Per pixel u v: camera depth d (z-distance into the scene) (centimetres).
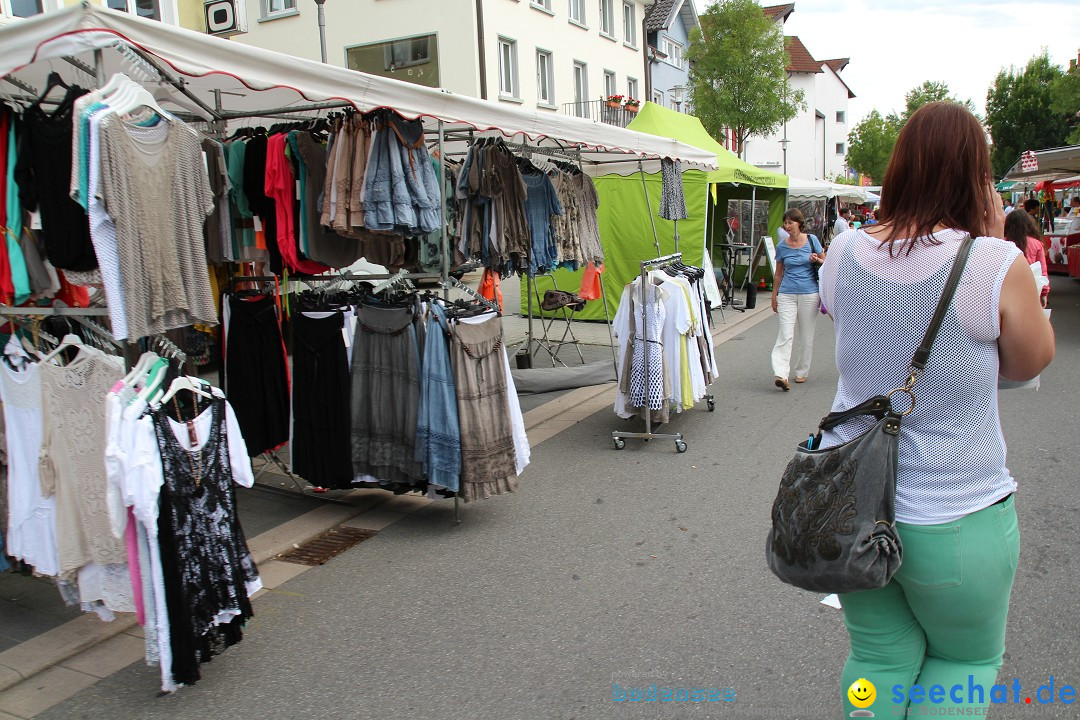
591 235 767
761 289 1677
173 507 301
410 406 467
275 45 1980
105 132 292
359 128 460
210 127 536
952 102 185
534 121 593
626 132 718
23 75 418
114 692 315
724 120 2416
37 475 344
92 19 318
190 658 306
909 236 181
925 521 178
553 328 1223
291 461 502
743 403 766
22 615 377
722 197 1631
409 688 309
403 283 509
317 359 482
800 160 4512
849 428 192
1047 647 311
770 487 523
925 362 177
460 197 571
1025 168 1461
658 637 337
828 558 182
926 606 185
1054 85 2986
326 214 465
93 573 339
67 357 388
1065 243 1552
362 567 429
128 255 303
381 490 558
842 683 203
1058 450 563
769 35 2416
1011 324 172
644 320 616
